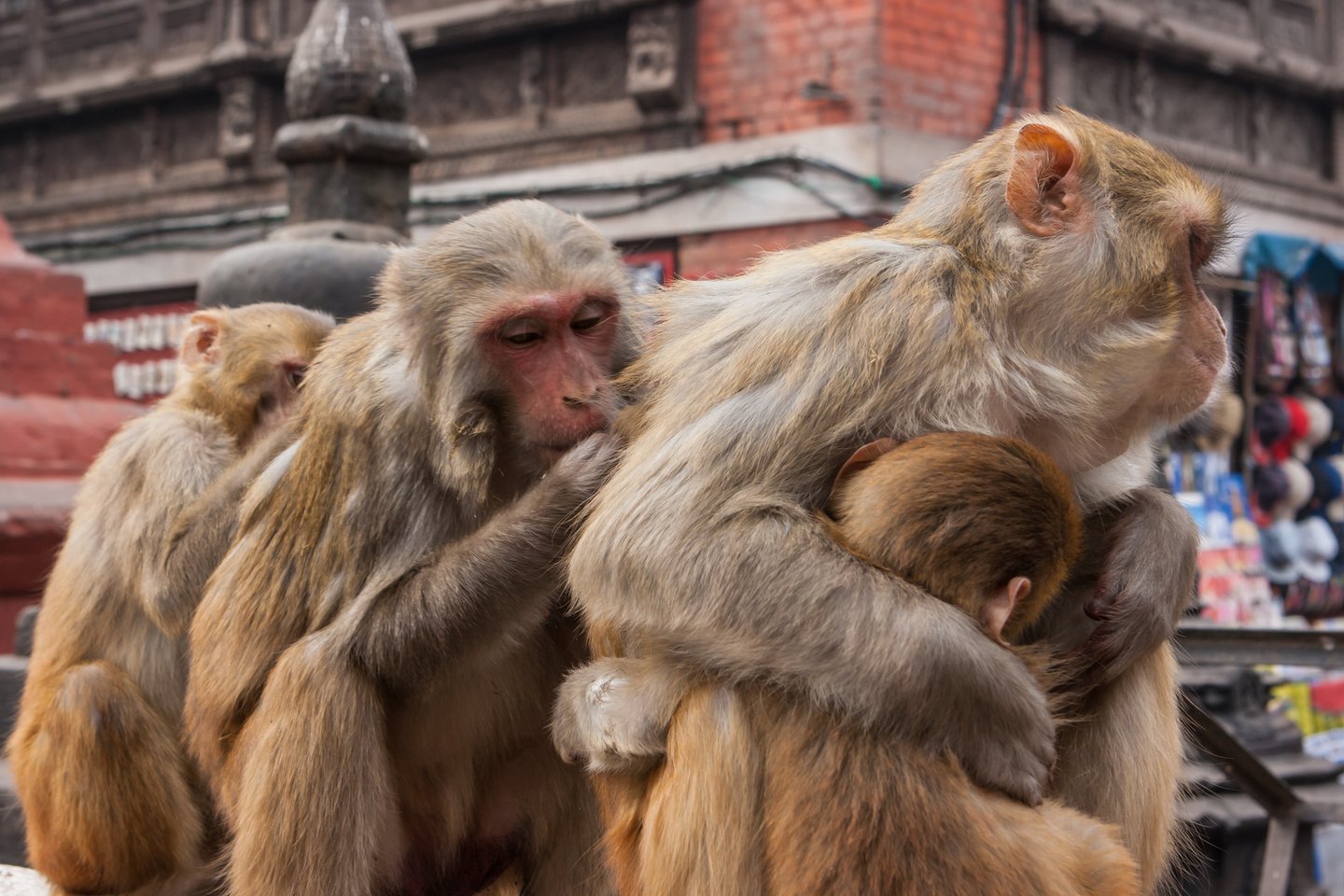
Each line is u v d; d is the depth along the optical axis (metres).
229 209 14.30
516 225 3.00
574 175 11.68
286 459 3.24
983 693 2.31
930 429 2.58
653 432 2.64
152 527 3.79
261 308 4.23
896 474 2.44
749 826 2.42
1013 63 11.02
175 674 3.87
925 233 2.78
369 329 3.16
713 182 10.91
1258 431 12.17
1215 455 11.22
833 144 10.30
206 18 14.43
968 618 2.37
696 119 11.06
